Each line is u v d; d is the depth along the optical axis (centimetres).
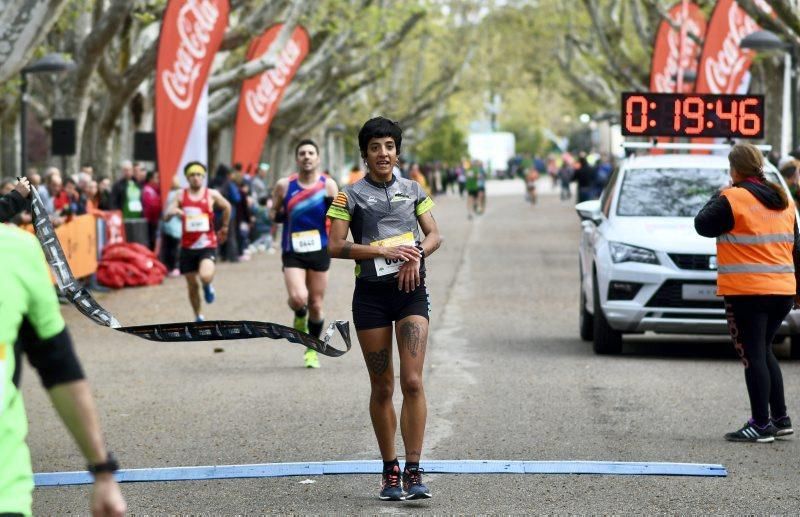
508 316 2469
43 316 534
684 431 1325
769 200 1277
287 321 2414
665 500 1030
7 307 520
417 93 9650
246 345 2100
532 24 8600
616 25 6706
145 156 3775
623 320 1858
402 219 1029
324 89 7169
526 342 2084
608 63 7388
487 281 3228
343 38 6234
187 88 3353
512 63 9419
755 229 1271
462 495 1048
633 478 1109
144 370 1820
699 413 1425
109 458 546
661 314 1842
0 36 2767
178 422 1398
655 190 2005
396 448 1259
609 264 1875
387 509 1004
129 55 3988
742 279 1269
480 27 9281
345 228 1026
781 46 3391
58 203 2888
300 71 6150
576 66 8912
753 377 1270
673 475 1120
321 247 1759
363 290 1025
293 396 1559
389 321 1030
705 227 1284
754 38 3394
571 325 2331
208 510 1007
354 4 5809
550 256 4088
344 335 933
